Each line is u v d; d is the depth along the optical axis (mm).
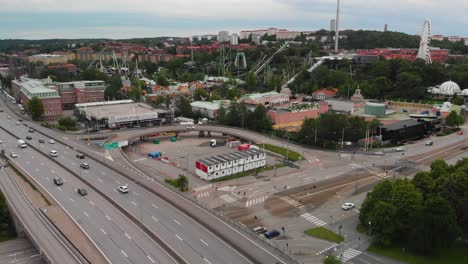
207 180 151125
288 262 82312
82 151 178750
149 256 84938
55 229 96500
